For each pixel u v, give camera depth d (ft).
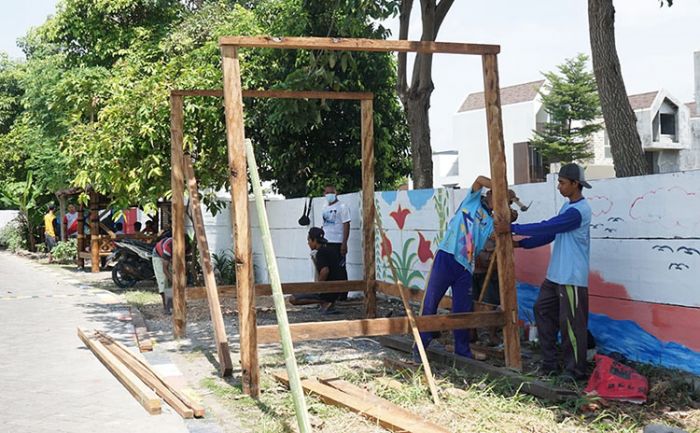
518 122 147.74
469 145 152.66
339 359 24.40
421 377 21.01
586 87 140.15
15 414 19.08
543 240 22.31
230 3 62.08
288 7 48.08
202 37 53.42
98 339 28.37
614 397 18.67
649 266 21.75
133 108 43.45
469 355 23.70
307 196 51.39
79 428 17.79
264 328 20.42
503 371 20.95
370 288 31.83
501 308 22.45
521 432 16.46
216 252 55.42
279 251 48.03
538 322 21.57
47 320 35.01
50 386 22.08
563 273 20.57
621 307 22.86
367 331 21.38
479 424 16.98
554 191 25.58
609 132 26.96
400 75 39.11
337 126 50.96
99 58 65.05
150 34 61.16
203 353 26.50
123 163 43.96
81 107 54.03
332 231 36.42
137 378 21.79
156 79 44.14
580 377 20.33
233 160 20.49
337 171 52.31
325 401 19.06
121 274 50.16
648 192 21.68
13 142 92.43
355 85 49.83
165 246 37.01
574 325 20.40
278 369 23.04
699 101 63.31
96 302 41.57
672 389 19.40
